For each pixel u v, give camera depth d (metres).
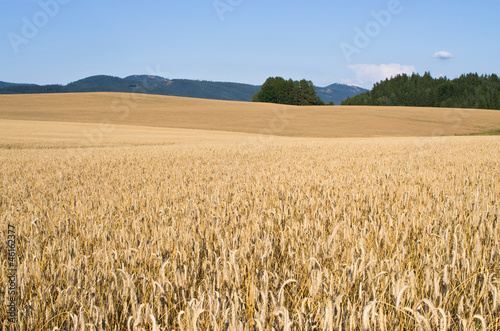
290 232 3.36
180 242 3.15
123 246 3.10
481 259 2.63
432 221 3.70
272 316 1.88
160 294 2.16
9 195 6.29
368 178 7.24
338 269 2.53
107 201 5.28
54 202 5.32
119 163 12.73
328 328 1.77
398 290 2.08
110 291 2.30
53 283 2.39
